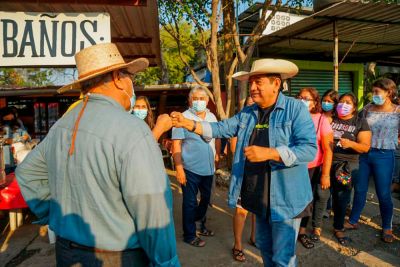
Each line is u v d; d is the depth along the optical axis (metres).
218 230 3.83
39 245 3.54
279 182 2.04
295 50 8.23
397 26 5.94
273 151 1.80
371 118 3.50
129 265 1.30
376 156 3.42
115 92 1.44
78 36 2.66
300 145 1.91
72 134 1.31
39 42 2.62
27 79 17.44
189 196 3.39
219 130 2.35
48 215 1.56
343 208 3.40
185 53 10.94
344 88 9.87
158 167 1.25
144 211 1.21
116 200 1.25
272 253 2.28
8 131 5.44
